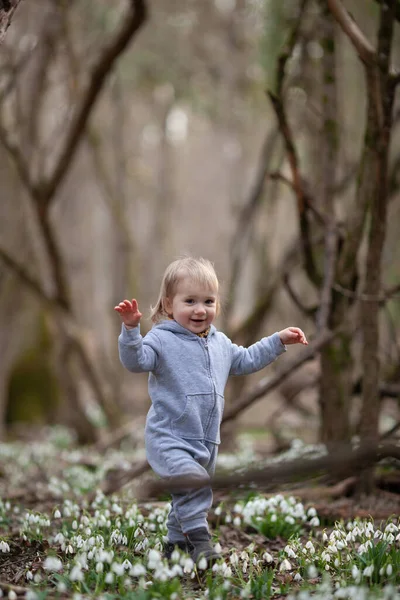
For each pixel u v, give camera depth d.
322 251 8.23
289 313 16.70
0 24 4.66
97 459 11.56
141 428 13.19
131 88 21.17
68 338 14.27
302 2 7.32
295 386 10.59
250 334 10.83
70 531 5.22
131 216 35.31
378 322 6.56
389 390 7.82
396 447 4.29
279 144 12.94
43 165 12.42
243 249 12.80
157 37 20.34
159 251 29.50
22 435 18.09
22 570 4.53
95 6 16.05
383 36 5.96
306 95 9.41
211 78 21.44
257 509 5.69
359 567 4.27
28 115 13.94
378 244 6.27
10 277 16.86
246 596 3.87
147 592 3.80
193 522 4.37
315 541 5.26
